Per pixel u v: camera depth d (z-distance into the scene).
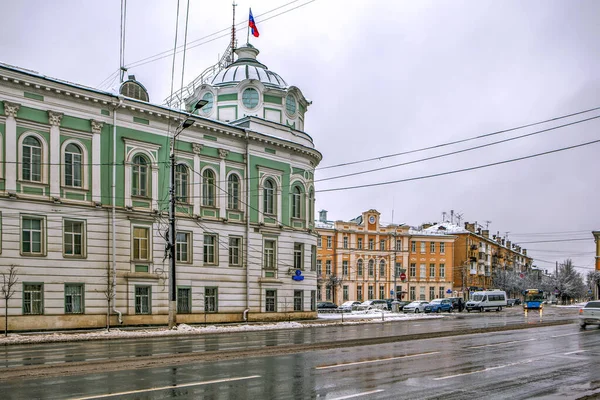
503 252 131.25
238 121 42.06
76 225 31.33
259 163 41.28
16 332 28.20
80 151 31.75
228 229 38.91
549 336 25.19
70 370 13.20
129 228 33.31
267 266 41.25
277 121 45.03
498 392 11.49
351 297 86.56
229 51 51.44
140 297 33.50
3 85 28.72
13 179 28.88
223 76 46.97
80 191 31.45
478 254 109.50
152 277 33.88
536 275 129.38
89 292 31.20
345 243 87.31
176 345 20.77
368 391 11.31
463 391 11.52
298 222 44.22
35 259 29.31
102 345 21.05
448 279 96.25
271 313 40.78
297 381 12.23
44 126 30.22
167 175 35.56
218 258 38.00
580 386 12.29
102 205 32.19
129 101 33.56
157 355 16.45
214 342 22.22
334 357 16.36
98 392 10.63
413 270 94.38
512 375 13.65
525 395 11.23
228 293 38.38
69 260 30.56
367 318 44.91
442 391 11.47
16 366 14.16
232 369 13.70
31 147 29.88
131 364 14.27
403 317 46.59
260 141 41.22
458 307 65.69
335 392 11.16
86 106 31.98
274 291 41.41
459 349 19.14
